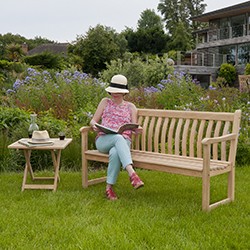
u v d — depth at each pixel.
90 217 3.93
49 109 8.22
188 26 63.59
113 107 5.27
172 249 3.19
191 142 4.87
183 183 5.37
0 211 4.12
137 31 53.69
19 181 5.50
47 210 4.13
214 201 4.59
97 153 5.04
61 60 29.36
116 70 20.14
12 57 34.38
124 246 3.22
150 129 5.25
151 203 4.45
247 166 6.41
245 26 32.50
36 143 4.95
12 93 9.81
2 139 6.42
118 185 5.29
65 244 3.30
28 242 3.35
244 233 3.54
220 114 4.66
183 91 9.88
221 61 34.00
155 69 19.83
